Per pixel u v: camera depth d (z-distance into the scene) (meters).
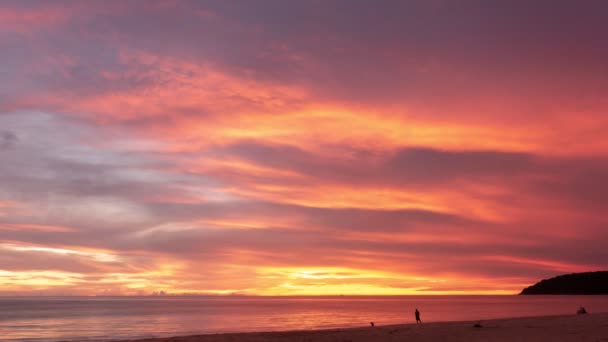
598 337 24.58
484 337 25.98
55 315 135.62
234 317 118.06
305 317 114.56
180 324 91.00
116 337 64.88
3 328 85.94
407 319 100.06
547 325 31.41
